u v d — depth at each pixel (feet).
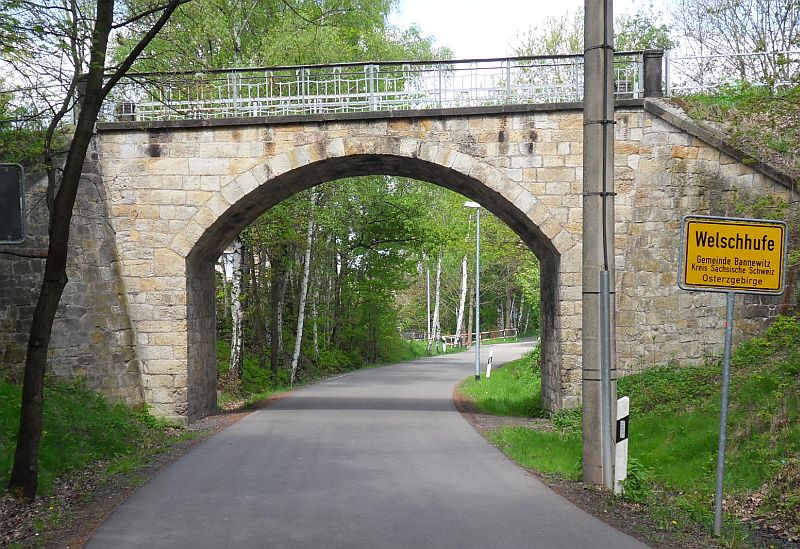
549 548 19.75
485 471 31.63
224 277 96.22
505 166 54.13
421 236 114.62
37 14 29.45
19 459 26.73
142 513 24.00
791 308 50.67
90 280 52.75
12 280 49.34
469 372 111.96
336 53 77.25
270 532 21.48
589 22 27.02
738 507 25.20
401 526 22.12
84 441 37.45
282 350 102.78
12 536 21.72
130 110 57.31
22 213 19.98
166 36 40.22
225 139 55.21
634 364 53.31
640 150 53.78
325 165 56.65
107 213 54.95
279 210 78.48
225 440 42.11
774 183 51.70
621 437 26.89
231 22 71.05
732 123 52.31
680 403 42.93
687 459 32.14
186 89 48.29
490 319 272.10
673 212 53.42
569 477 29.84
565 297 53.88
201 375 59.06
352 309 132.46
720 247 21.08
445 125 54.39
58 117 32.07
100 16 28.07
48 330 27.25
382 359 148.46
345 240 112.98
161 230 55.16
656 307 53.42
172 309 55.06
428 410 59.52
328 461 34.42
